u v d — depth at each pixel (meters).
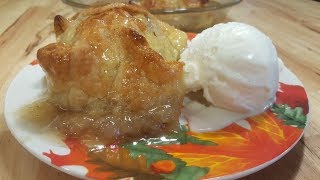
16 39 0.27
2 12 0.32
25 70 0.19
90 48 0.16
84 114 0.16
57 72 0.16
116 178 0.13
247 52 0.17
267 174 0.15
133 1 0.30
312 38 0.27
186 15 0.29
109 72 0.16
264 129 0.16
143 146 0.15
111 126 0.15
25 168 0.15
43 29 0.29
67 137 0.15
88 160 0.14
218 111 0.17
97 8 0.18
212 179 0.13
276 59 0.18
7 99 0.17
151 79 0.16
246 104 0.17
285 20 0.30
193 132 0.16
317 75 0.22
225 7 0.29
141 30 0.17
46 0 0.35
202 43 0.18
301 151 0.16
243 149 0.14
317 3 0.34
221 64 0.17
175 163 0.14
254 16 0.31
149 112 0.16
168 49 0.18
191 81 0.17
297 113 0.17
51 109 0.16
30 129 0.15
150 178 0.13
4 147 0.17
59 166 0.13
